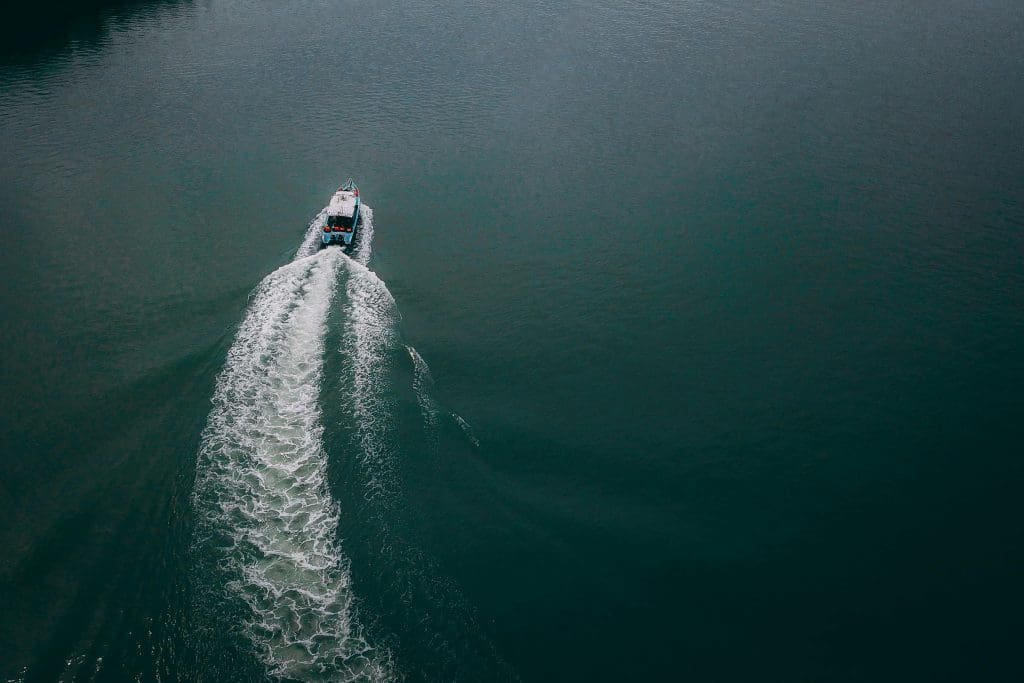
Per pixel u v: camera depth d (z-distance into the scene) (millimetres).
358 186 134750
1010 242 123562
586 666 67812
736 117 158750
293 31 196250
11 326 100188
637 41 193875
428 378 96938
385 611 69938
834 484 86438
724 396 97250
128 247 116188
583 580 74875
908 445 91125
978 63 182500
